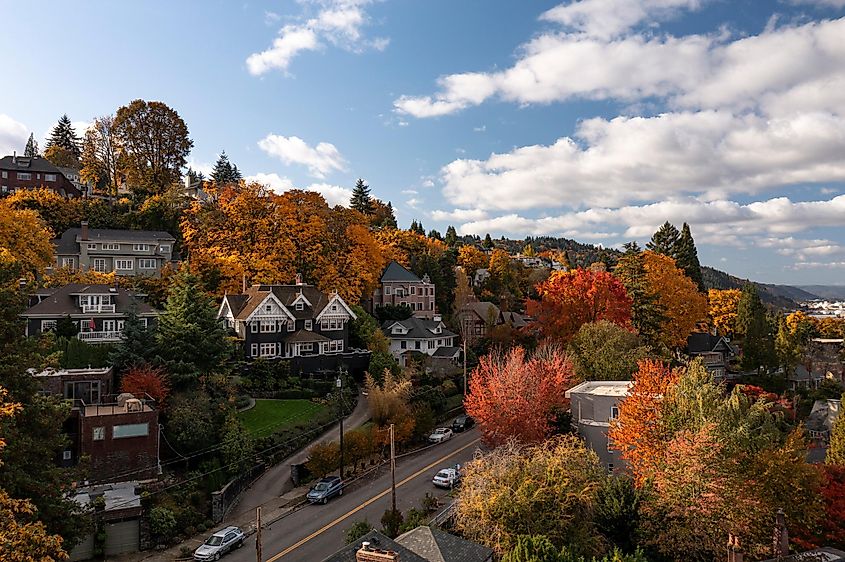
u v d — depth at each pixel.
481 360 54.62
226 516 39.47
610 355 58.53
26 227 66.44
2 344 27.11
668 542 32.62
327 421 53.91
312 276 80.88
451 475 44.94
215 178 141.50
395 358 74.19
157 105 118.50
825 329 151.62
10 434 24.36
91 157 125.06
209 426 43.25
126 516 34.50
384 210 159.25
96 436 38.00
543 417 46.81
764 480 34.53
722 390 38.34
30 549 19.69
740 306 97.00
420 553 25.55
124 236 87.62
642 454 36.75
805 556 31.50
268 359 62.47
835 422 46.34
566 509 31.83
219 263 75.38
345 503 41.78
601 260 152.38
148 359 47.91
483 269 144.12
